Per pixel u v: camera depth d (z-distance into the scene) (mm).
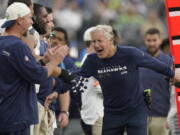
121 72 18156
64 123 19734
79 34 41094
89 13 42500
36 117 15281
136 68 18234
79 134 24547
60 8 42125
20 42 14719
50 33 17984
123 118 18484
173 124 22391
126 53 18078
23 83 14938
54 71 15219
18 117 14859
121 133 18812
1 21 16156
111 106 18500
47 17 17594
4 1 19031
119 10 42938
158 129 22797
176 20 17281
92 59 18375
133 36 41062
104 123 18641
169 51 25984
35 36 16438
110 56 18109
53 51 15180
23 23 14984
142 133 18469
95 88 19219
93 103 19359
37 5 17422
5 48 14688
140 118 18469
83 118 19531
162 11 43312
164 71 17938
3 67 14742
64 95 19719
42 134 17531
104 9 42875
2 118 14797
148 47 23234
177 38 17312
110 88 18312
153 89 22625
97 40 17969
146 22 42312
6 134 14922
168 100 22688
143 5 43438
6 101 14797
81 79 17641
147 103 18609
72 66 21047
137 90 18406
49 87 17453
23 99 14953
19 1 16281
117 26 41719
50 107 17891
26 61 14633
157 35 23141
